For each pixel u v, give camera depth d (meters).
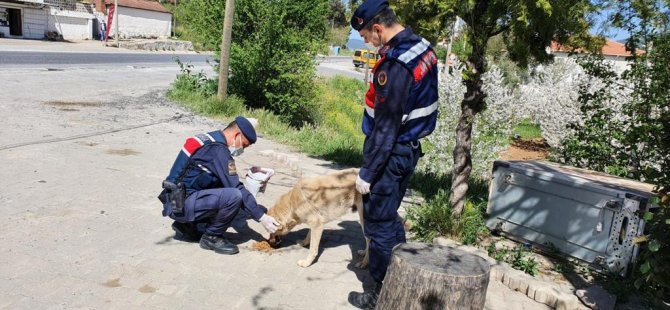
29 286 3.36
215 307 3.36
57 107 10.20
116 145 7.61
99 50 31.69
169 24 53.84
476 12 4.49
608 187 4.31
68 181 5.61
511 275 4.16
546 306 3.87
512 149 18.12
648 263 3.52
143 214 4.89
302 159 8.54
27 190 5.17
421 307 2.82
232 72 14.23
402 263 2.89
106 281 3.54
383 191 3.34
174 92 13.46
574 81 14.11
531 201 4.80
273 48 14.11
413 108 3.25
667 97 5.83
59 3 42.34
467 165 4.99
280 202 4.21
